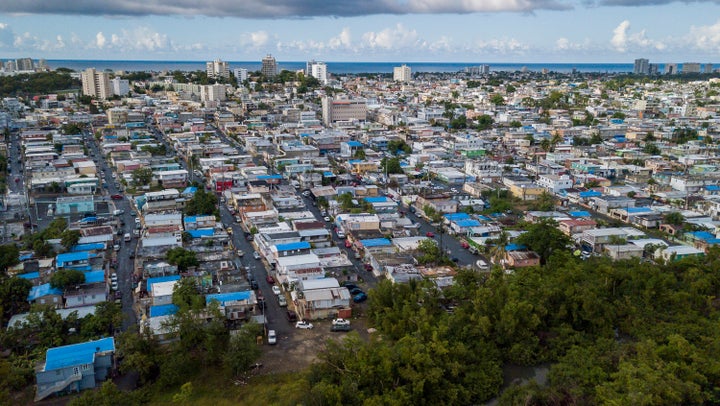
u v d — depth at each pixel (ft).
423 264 394.32
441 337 295.48
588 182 636.48
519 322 312.71
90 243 419.74
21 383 260.21
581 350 300.81
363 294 356.79
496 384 281.74
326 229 451.53
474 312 319.47
